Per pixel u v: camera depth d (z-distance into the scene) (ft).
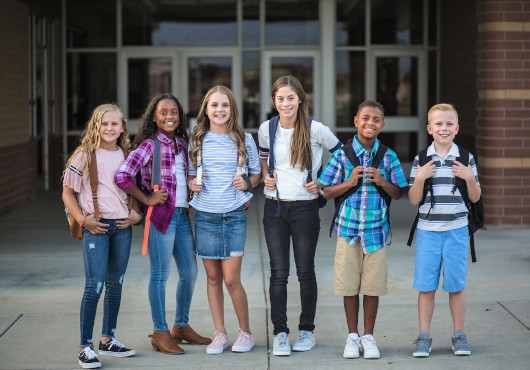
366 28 47.55
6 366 15.42
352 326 15.99
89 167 15.30
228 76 48.60
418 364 15.29
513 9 30.09
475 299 19.90
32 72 41.37
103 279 15.51
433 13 47.42
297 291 20.89
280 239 16.29
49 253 26.50
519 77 30.22
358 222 15.67
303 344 16.28
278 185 16.19
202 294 20.67
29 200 40.06
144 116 16.21
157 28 48.29
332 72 46.80
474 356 15.72
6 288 21.58
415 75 47.78
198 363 15.53
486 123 30.48
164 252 16.03
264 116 48.60
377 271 15.70
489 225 30.55
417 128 48.03
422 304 16.03
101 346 15.99
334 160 15.92
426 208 15.79
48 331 17.72
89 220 15.19
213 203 15.89
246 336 16.34
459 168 15.47
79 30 48.08
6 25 35.42
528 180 30.45
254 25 48.24
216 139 16.03
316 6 47.96
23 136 38.63
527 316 18.43
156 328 16.30
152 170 15.92
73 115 48.34
